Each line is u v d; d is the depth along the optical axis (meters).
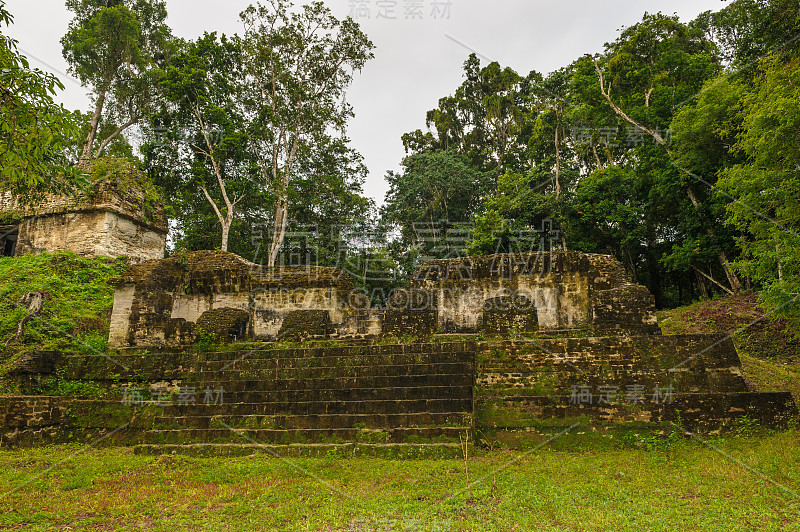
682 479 7.00
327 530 5.76
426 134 37.09
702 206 21.02
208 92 22.28
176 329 15.16
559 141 29.52
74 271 18.50
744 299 18.73
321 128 26.06
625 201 24.91
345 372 11.54
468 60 37.09
